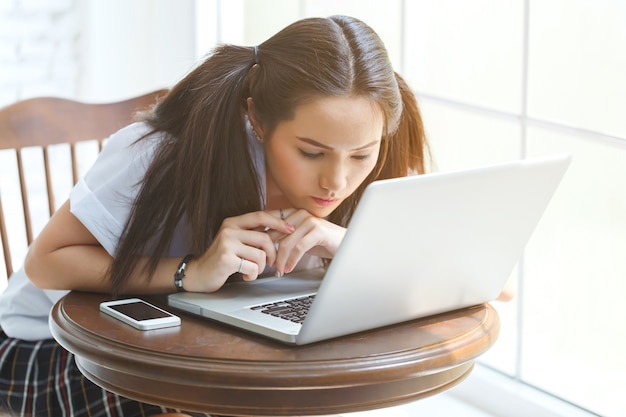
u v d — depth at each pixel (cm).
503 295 167
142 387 131
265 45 153
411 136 170
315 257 179
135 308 148
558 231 227
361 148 145
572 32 215
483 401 244
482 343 140
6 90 325
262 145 162
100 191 159
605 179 213
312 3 281
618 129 208
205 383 125
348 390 127
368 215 119
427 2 247
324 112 140
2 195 323
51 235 161
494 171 130
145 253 161
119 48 336
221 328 140
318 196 149
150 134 162
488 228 138
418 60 252
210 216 157
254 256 149
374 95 143
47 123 212
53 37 329
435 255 134
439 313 149
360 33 148
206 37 321
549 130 223
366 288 129
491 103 236
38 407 165
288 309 144
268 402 126
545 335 233
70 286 159
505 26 230
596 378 222
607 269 216
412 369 129
